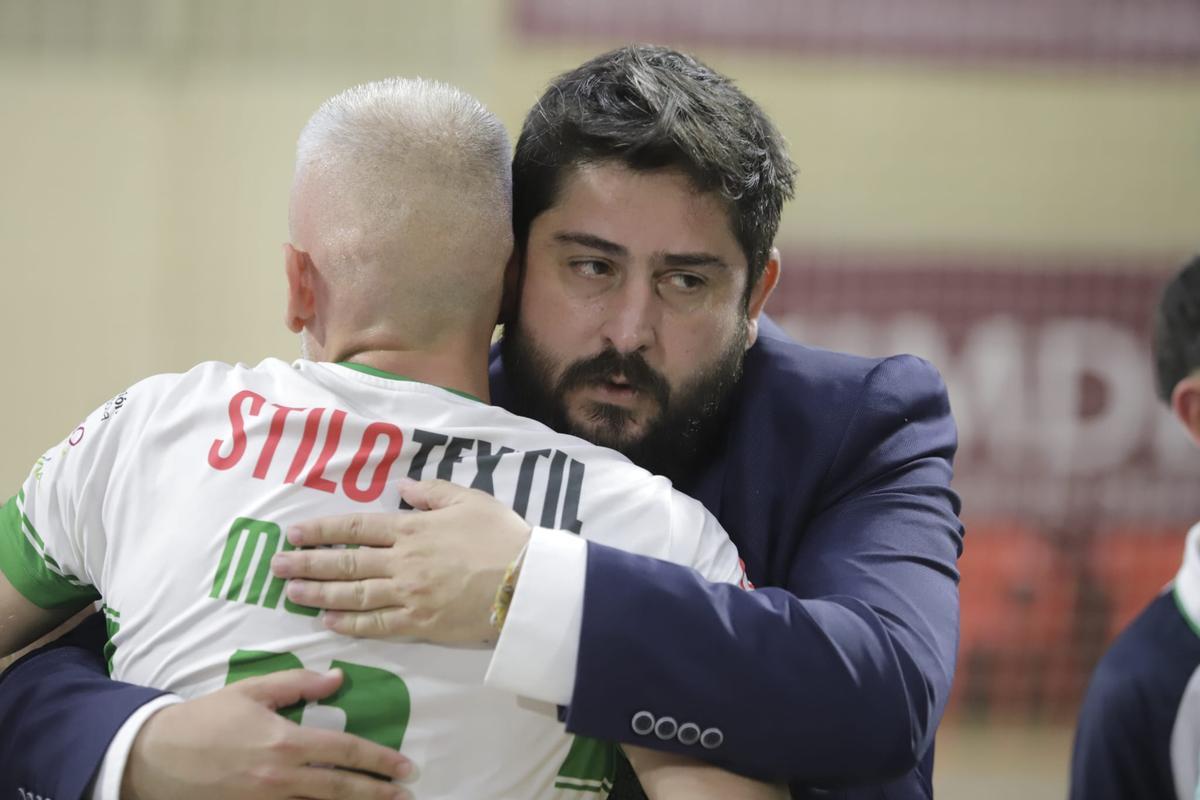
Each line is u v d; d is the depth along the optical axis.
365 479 3.27
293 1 14.20
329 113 3.61
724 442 4.17
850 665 3.12
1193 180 14.27
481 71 14.10
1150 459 13.25
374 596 3.10
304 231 3.57
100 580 3.48
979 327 13.96
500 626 3.09
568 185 3.66
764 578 3.96
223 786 3.02
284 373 3.49
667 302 3.72
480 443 3.35
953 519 4.01
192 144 14.30
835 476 4.02
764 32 14.13
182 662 3.23
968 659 12.66
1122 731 4.74
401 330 3.48
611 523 3.32
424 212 3.45
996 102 14.25
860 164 14.26
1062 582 12.88
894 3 14.20
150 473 3.37
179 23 14.20
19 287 14.20
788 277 14.10
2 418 14.16
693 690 3.05
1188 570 4.66
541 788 3.21
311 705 3.12
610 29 14.04
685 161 3.59
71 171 14.23
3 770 3.39
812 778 3.18
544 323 3.76
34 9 14.20
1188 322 4.80
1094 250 14.11
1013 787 11.20
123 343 14.30
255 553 3.20
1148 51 14.23
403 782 3.10
